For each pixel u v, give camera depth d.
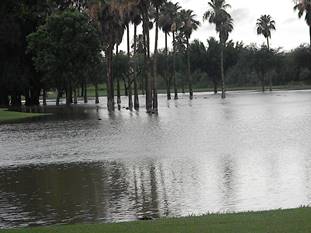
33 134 40.69
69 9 89.56
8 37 81.75
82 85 119.75
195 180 18.77
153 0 66.81
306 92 120.62
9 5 32.03
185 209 14.72
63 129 43.97
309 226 10.32
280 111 57.72
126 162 23.73
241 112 58.81
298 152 24.80
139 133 37.81
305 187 16.91
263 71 147.50
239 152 25.55
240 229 10.35
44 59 81.94
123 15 70.44
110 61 74.62
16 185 19.33
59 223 13.68
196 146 28.72
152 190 17.36
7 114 66.25
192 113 60.00
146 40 69.19
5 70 83.69
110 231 10.74
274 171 19.92
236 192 16.59
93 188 18.08
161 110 68.56
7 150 30.94
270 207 14.53
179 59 150.75
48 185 19.03
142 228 10.84
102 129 42.41
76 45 82.12
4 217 14.59
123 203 15.70
